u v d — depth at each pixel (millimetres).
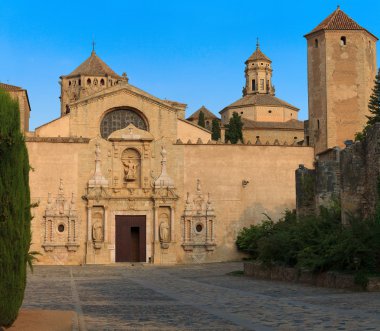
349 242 30766
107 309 22688
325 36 73812
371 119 67312
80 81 119500
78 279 42188
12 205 16672
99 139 64500
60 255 62344
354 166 37000
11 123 16766
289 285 34125
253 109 138500
